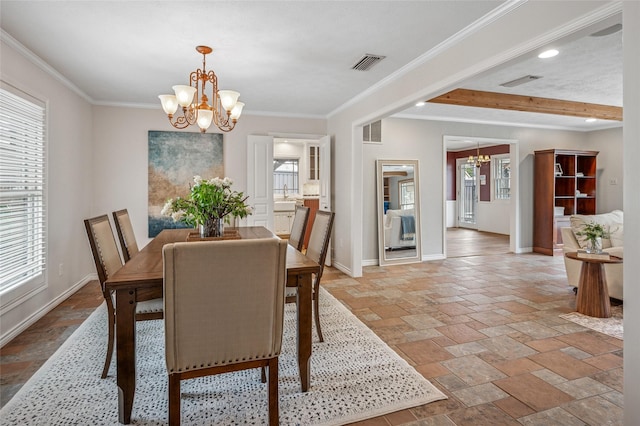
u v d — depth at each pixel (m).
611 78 3.88
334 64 3.29
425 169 5.88
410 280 4.56
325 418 1.76
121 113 4.66
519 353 2.49
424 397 1.94
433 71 3.01
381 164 5.57
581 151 6.50
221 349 1.52
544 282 4.46
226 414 1.79
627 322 1.46
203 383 2.09
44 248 3.23
